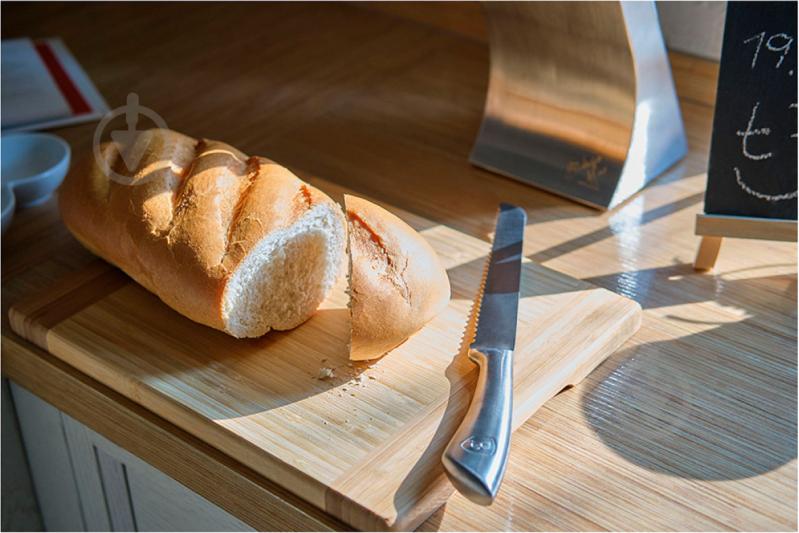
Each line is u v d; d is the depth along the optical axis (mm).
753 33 1133
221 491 1062
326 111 1424
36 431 1229
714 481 1032
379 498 994
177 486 1137
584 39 1235
